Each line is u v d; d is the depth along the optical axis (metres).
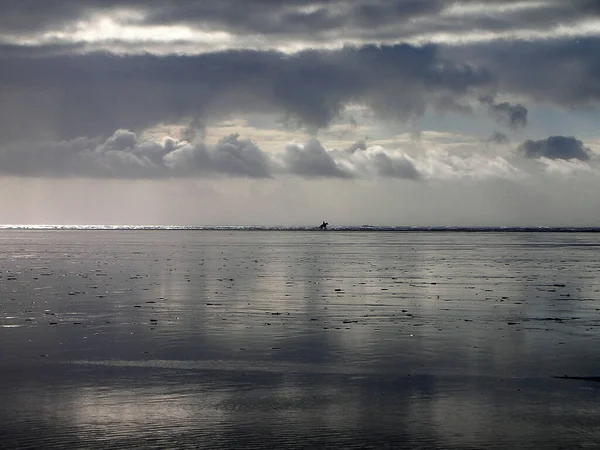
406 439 18.66
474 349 28.45
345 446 18.20
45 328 33.22
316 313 38.03
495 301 43.59
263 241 179.38
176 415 20.39
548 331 32.56
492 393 22.44
